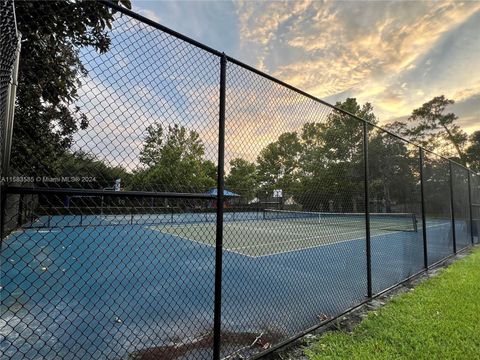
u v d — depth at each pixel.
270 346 2.68
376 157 7.61
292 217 4.48
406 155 7.26
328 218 7.18
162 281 4.88
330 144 4.14
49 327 3.08
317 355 2.48
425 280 4.80
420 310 3.41
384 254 7.45
